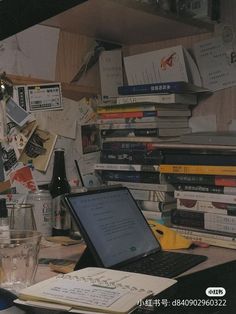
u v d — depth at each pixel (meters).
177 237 1.12
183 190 1.23
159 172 1.29
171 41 1.56
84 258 0.88
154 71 1.51
